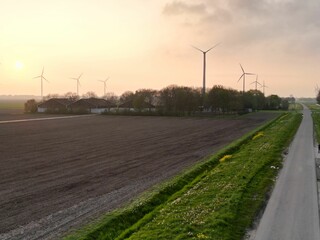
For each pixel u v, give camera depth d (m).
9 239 13.68
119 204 17.91
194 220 13.96
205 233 12.70
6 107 180.62
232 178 21.47
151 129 67.25
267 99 170.88
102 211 16.77
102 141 47.91
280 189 19.30
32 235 14.00
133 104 126.69
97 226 14.18
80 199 19.12
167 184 21.00
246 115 115.06
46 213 16.73
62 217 16.06
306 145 37.16
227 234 12.78
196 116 110.19
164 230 13.12
